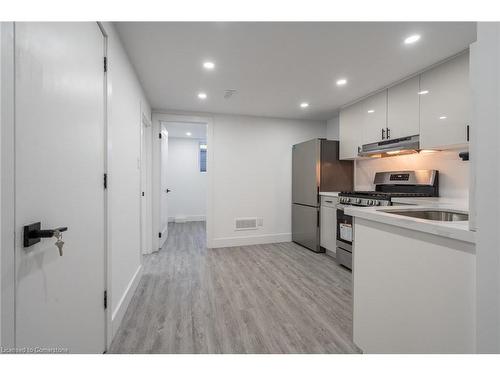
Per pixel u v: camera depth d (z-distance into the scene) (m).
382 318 1.26
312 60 2.22
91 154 1.27
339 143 3.68
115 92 1.71
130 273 2.16
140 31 1.77
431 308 1.00
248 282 2.53
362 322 1.41
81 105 1.15
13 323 0.70
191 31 1.78
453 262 0.92
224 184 3.98
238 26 1.73
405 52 2.08
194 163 6.57
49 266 0.89
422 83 2.40
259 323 1.78
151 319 1.83
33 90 0.79
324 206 3.50
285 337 1.62
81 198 1.15
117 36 1.76
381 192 3.04
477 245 0.75
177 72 2.46
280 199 4.27
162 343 1.55
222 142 3.97
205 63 2.27
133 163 2.30
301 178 3.99
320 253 3.59
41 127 0.83
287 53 2.10
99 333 1.38
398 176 3.02
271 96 3.15
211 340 1.58
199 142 6.60
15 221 0.71
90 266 1.26
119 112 1.82
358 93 3.04
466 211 1.51
